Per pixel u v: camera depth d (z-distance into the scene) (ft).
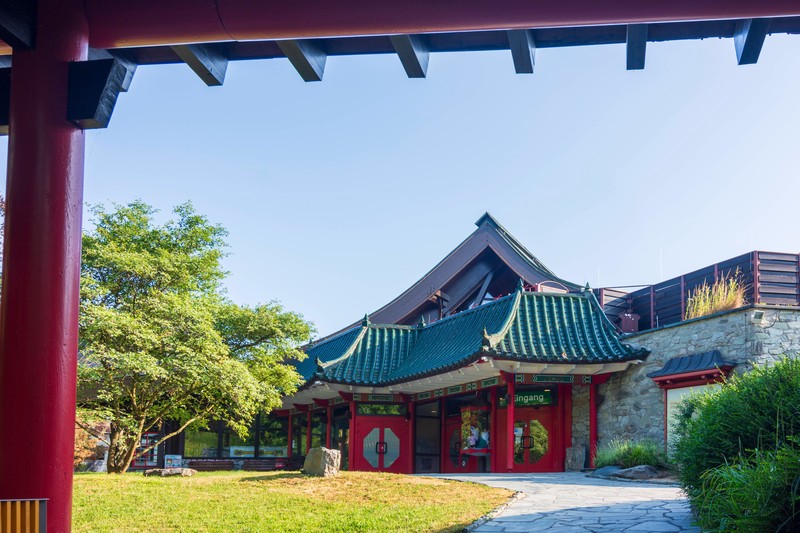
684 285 72.02
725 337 56.34
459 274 94.12
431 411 81.46
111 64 17.25
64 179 17.17
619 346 64.69
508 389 65.82
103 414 61.52
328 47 19.61
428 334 82.33
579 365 63.57
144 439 97.19
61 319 16.80
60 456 16.48
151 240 71.10
